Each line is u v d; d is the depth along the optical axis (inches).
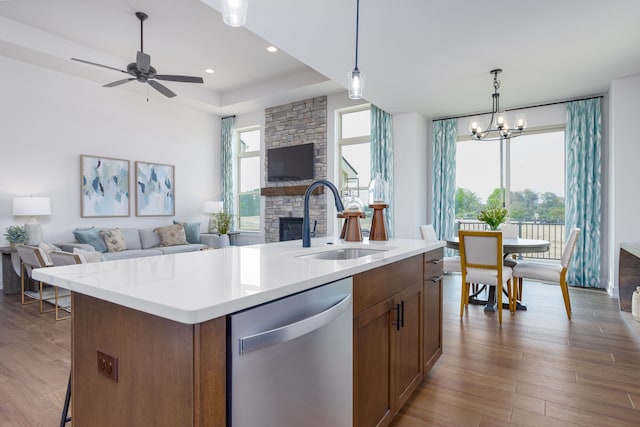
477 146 226.7
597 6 104.0
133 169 242.5
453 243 152.0
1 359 99.2
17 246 149.4
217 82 248.5
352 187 109.7
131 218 241.1
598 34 120.9
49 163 202.4
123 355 38.4
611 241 171.3
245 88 259.6
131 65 152.6
